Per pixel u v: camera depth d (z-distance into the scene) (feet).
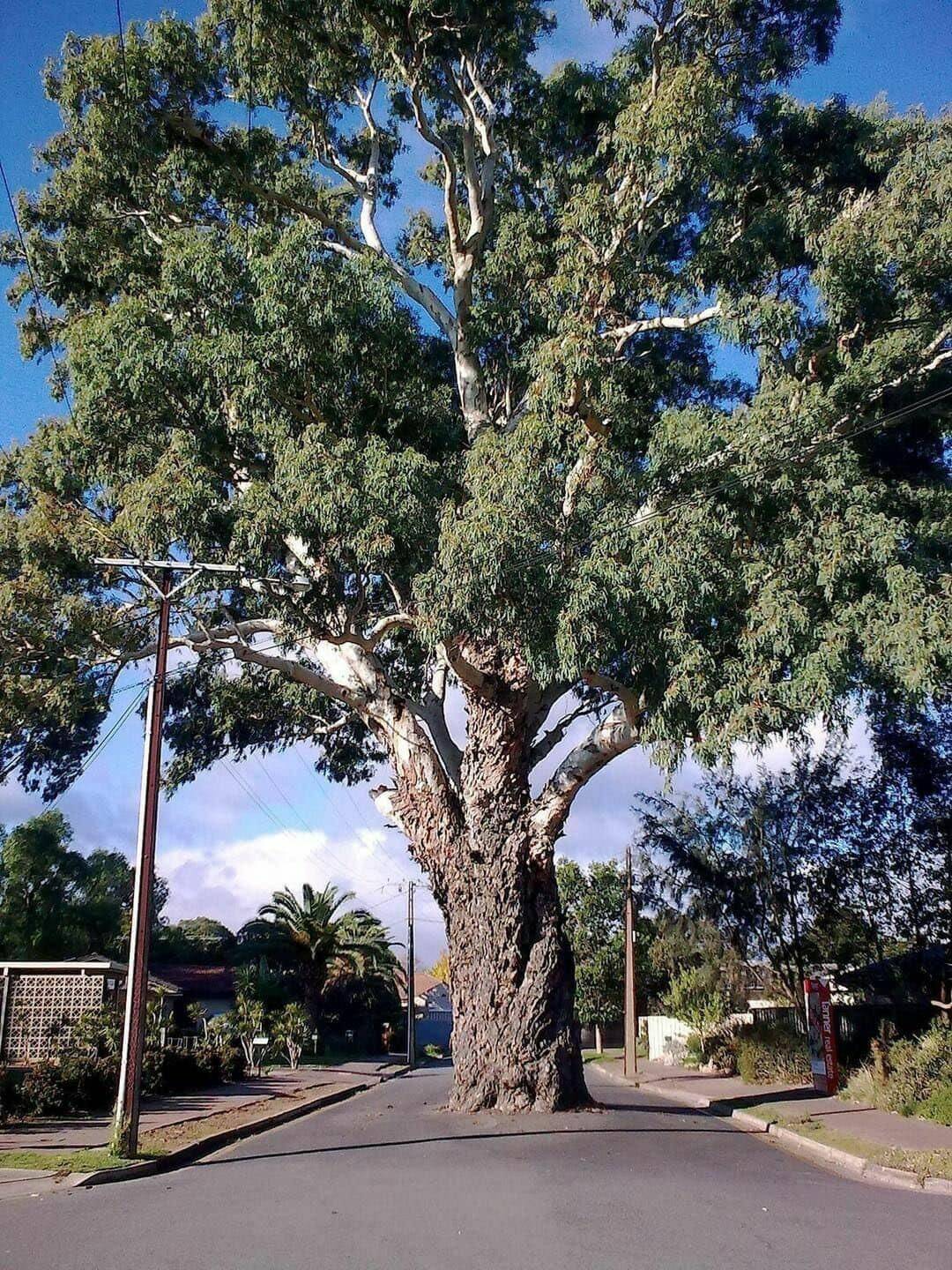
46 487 69.92
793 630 52.70
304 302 63.41
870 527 53.67
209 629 73.15
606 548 56.95
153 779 57.98
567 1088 70.64
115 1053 83.56
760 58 70.08
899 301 58.34
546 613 57.57
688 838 115.24
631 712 65.36
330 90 77.87
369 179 83.10
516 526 55.88
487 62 77.46
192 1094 87.97
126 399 64.59
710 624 57.41
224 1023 122.62
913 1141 57.31
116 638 69.87
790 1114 72.23
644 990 181.88
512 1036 70.59
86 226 77.05
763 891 109.40
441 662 81.46
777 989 115.03
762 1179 44.34
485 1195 38.63
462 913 73.72
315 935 172.24
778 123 70.28
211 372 63.62
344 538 60.85
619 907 185.37
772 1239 31.32
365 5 70.33
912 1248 30.50
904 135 67.00
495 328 77.41
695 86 62.54
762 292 66.23
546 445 60.64
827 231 58.08
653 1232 32.07
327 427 65.31
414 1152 52.08
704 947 130.52
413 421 70.64
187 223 77.10
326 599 64.59
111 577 68.69
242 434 65.87
